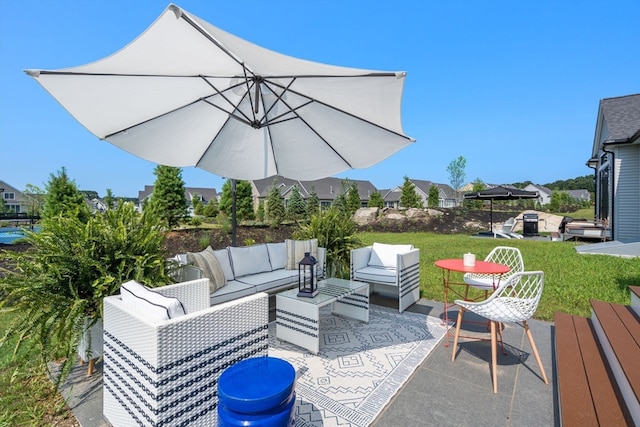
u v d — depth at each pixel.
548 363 2.88
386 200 39.34
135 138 3.12
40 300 2.41
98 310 2.54
